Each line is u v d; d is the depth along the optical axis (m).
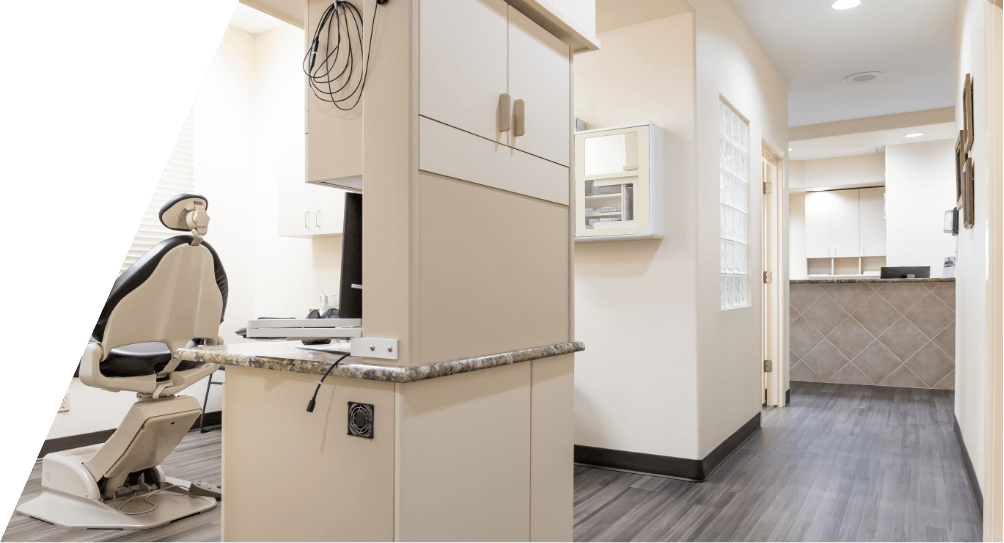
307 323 1.49
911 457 3.46
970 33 2.99
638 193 3.02
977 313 2.70
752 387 4.10
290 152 4.06
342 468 1.42
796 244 9.38
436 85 1.41
